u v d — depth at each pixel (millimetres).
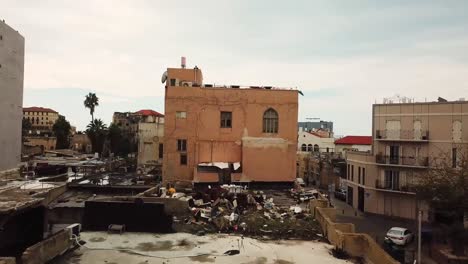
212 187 40344
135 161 80625
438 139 45812
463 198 30719
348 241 25094
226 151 45125
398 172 47688
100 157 82625
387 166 48156
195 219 31094
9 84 36312
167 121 44812
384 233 38375
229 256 23953
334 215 31672
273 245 26406
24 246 25203
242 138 45125
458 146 44219
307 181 82375
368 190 50094
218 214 31516
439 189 32062
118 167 68062
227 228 29156
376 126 50438
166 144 44750
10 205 21578
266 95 45469
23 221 26109
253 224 29672
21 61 39156
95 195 36094
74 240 24812
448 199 31266
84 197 34906
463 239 29125
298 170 87500
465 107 44094
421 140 46438
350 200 56438
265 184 44844
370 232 38875
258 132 45344
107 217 28781
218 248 25312
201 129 44969
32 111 156875
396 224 43094
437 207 33156
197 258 23469
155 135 70375
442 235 32188
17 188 29344
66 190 37312
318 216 31547
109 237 27031
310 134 95375
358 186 53094
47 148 106812
